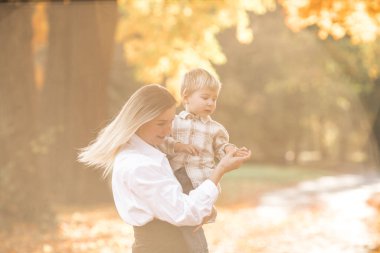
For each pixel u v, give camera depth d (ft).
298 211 50.11
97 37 53.42
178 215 9.47
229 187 76.89
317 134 148.97
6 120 38.17
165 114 9.82
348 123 130.00
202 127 10.87
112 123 9.86
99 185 51.08
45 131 46.32
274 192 70.23
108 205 49.93
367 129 115.03
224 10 55.52
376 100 105.50
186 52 57.52
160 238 9.70
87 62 53.16
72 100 52.90
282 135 131.03
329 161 134.10
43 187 36.88
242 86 119.44
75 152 50.98
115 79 69.26
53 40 53.78
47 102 53.11
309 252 29.81
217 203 58.34
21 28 41.11
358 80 91.91
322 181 86.12
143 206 9.60
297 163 134.72
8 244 30.19
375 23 38.42
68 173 50.29
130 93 69.87
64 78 53.21
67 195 49.98
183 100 11.09
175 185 9.63
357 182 82.69
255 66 113.70
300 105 122.52
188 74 10.96
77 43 53.36
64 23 53.67
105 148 9.77
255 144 131.85
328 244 32.24
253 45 109.19
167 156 10.86
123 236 34.06
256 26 102.94
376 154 113.80
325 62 97.71
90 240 32.71
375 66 73.05
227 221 42.60
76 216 42.32
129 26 58.70
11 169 35.09
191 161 10.71
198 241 9.87
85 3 53.47
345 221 41.81
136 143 9.88
